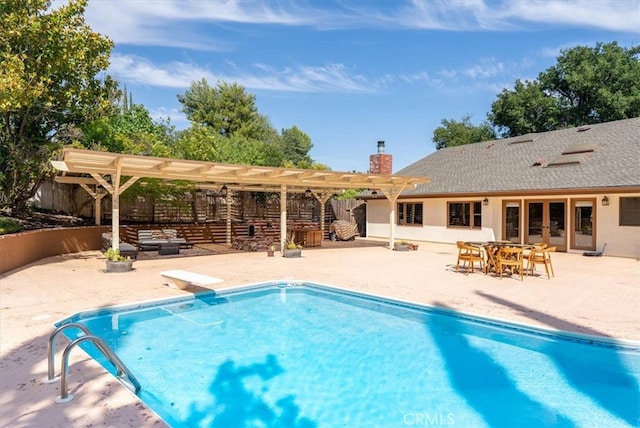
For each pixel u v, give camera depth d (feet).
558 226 56.44
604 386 16.40
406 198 74.33
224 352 19.93
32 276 34.37
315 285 32.99
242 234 71.31
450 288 30.99
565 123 114.32
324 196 76.13
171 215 68.23
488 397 15.60
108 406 12.51
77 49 44.19
